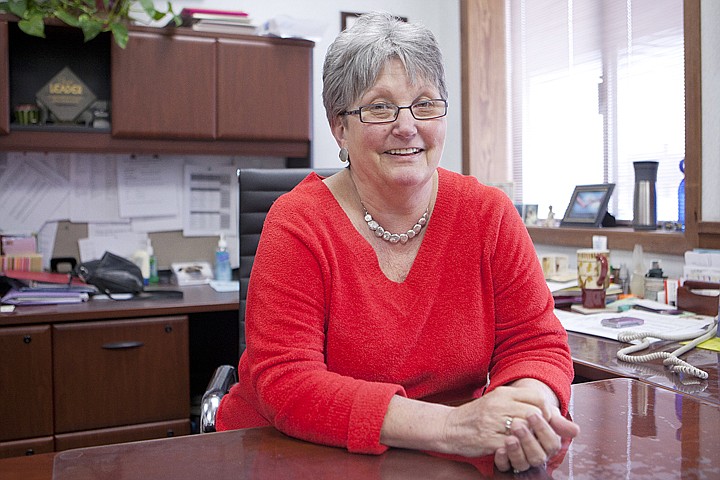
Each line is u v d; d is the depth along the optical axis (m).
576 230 2.47
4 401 2.03
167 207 2.81
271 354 0.97
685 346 1.42
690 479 0.71
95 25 2.32
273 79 2.57
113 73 2.38
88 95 2.56
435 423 0.84
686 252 1.91
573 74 2.77
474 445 0.80
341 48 1.10
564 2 2.80
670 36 2.32
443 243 1.12
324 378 0.92
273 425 0.96
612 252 2.32
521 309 1.12
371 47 1.06
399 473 0.77
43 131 2.35
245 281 1.73
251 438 0.90
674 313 1.82
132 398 2.16
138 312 2.15
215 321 2.82
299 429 0.88
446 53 3.21
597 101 2.65
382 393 0.88
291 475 0.75
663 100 2.36
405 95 1.06
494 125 3.08
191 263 2.83
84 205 2.70
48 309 2.12
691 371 1.23
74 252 2.70
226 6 2.83
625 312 1.86
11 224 2.62
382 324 1.06
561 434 0.82
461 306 1.11
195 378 2.81
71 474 0.75
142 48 2.41
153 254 2.79
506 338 1.13
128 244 2.77
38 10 2.30
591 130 2.69
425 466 0.79
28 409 2.05
